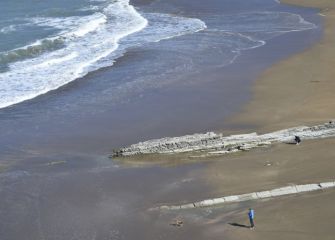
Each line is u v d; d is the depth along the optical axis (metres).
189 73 51.06
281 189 32.09
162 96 46.09
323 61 52.72
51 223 30.11
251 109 42.97
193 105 44.09
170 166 35.44
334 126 38.50
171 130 40.06
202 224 29.66
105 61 54.66
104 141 38.88
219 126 40.44
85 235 29.08
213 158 36.28
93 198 32.28
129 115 42.75
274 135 37.97
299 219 29.69
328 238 28.12
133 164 35.78
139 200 32.00
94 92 47.28
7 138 39.53
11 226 29.89
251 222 29.08
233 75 50.19
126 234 29.09
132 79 49.91
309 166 34.62
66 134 40.00
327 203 30.86
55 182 33.94
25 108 44.28
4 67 51.97
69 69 52.19
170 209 31.00
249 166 35.09
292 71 50.44
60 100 45.75
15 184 33.72
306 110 42.22
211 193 32.38
